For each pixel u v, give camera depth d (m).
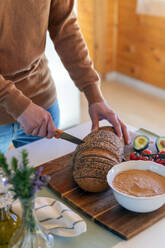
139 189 0.88
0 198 0.73
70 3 1.24
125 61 3.56
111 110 1.19
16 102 1.00
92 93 1.25
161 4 2.95
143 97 3.31
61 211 0.85
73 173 0.97
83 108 3.13
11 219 0.76
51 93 1.33
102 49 3.54
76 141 1.05
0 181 0.71
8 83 1.00
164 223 0.88
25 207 0.63
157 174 0.94
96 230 0.85
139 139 1.15
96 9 3.33
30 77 1.21
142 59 3.36
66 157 1.15
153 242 0.81
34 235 0.68
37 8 1.08
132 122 2.87
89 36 3.55
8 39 1.06
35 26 1.11
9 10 1.02
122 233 0.82
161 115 2.97
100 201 0.94
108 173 0.91
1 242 0.74
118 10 3.40
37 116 1.02
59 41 1.28
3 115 1.17
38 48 1.17
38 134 1.06
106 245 0.81
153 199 0.84
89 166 0.93
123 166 0.96
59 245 0.81
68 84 2.47
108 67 3.70
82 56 1.27
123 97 3.32
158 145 1.13
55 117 1.40
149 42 3.21
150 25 3.13
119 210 0.90
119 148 1.01
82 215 0.91
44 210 0.85
